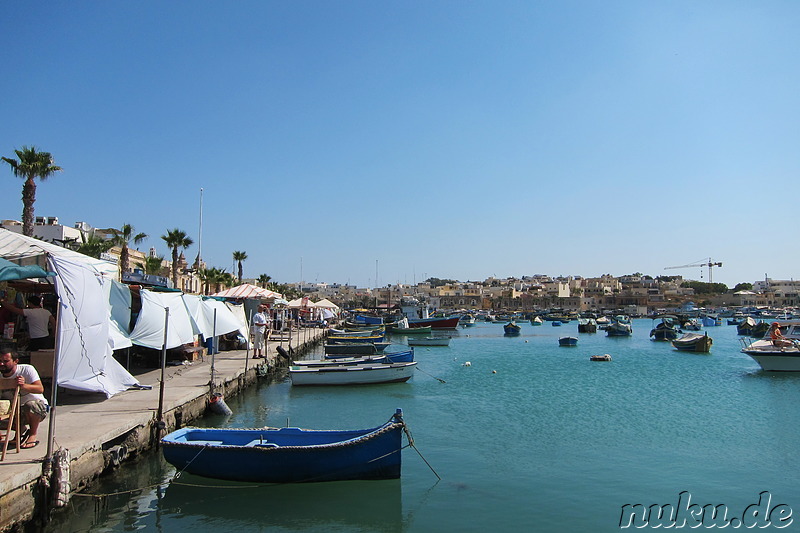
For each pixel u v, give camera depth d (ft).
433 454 61.31
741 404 93.76
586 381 122.11
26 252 47.60
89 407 56.34
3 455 37.42
